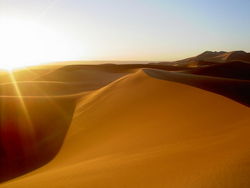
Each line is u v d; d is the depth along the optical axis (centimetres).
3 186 779
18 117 2045
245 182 414
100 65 9088
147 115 1516
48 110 2302
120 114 1738
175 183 491
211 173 483
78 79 6844
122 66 9056
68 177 680
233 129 894
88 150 1184
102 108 2050
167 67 8675
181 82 2142
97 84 5600
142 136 1134
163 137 1045
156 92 1967
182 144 843
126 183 556
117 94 2319
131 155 838
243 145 614
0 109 2136
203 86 2003
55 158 1357
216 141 755
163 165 621
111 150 1033
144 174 586
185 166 575
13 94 4234
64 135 1742
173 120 1279
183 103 1523
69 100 2723
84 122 1867
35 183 691
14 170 1345
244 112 1123
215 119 1129
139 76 2803
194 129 1059
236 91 1920
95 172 678
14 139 1709
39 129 1903
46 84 4866
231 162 504
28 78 7444
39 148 1608
